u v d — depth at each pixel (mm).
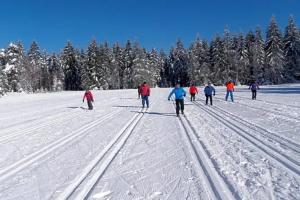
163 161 7949
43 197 5883
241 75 88125
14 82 78375
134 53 99250
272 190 5734
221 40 87812
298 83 69375
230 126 12992
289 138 10000
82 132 12883
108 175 6980
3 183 6777
